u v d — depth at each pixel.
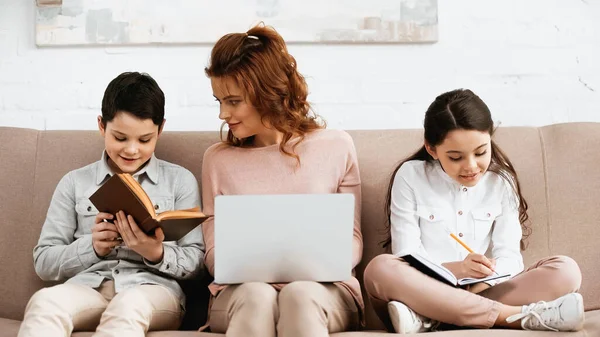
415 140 2.24
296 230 1.72
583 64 2.56
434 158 2.08
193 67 2.54
